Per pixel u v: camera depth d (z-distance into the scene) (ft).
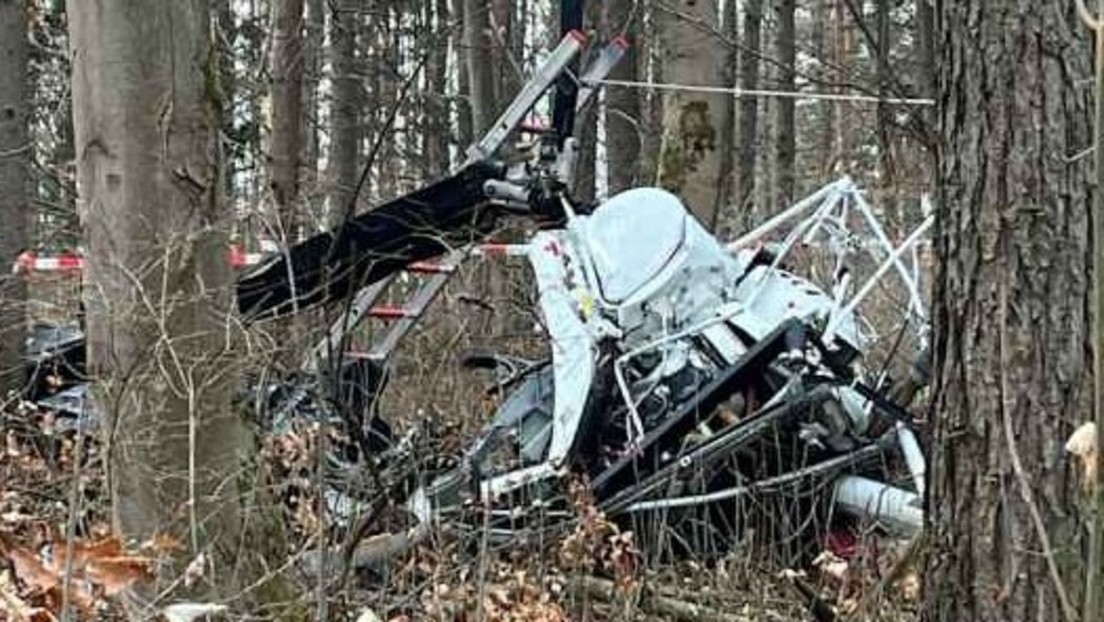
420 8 125.90
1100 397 10.59
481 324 52.60
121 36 26.27
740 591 33.35
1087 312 22.98
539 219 43.75
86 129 26.55
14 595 20.81
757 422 36.94
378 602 29.14
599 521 32.89
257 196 42.14
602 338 40.47
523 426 42.06
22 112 50.47
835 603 32.53
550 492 37.47
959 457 23.76
